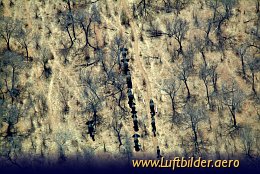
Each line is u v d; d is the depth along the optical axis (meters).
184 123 129.62
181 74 136.88
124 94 134.00
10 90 134.25
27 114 130.75
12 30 141.75
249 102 133.38
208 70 137.38
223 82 136.38
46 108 131.75
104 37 144.00
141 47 143.00
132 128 129.00
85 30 142.75
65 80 136.50
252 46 143.25
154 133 128.38
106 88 134.38
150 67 139.25
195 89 134.88
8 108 131.25
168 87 134.00
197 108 131.38
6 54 139.38
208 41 143.62
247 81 137.00
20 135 127.69
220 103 132.50
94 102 132.25
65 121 130.12
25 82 136.12
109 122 129.62
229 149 125.88
